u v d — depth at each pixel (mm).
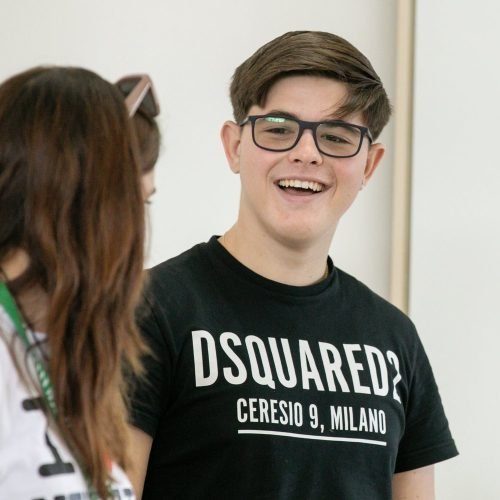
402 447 3926
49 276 2449
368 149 3762
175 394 3445
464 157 5371
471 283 5359
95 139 2490
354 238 5539
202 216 5453
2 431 2320
